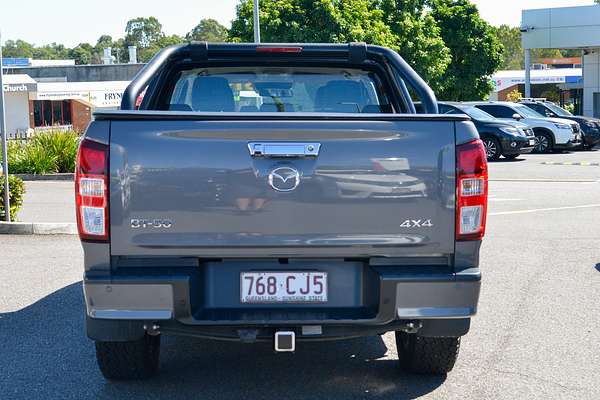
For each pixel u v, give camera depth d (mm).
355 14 34344
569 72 70062
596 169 22016
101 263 4211
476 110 26422
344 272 4359
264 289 4320
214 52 5883
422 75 38094
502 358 5684
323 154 4207
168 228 4199
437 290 4254
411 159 4250
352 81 6160
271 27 33375
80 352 5828
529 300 7395
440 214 4277
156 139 4176
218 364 5559
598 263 9102
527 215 13031
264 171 4188
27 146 20844
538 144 28734
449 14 42406
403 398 4859
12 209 11664
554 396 4918
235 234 4207
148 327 4273
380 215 4246
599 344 6027
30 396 4906
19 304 7254
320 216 4223
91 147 4176
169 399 4844
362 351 5852
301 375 5309
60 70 69375
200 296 4301
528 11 37781
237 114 4180
